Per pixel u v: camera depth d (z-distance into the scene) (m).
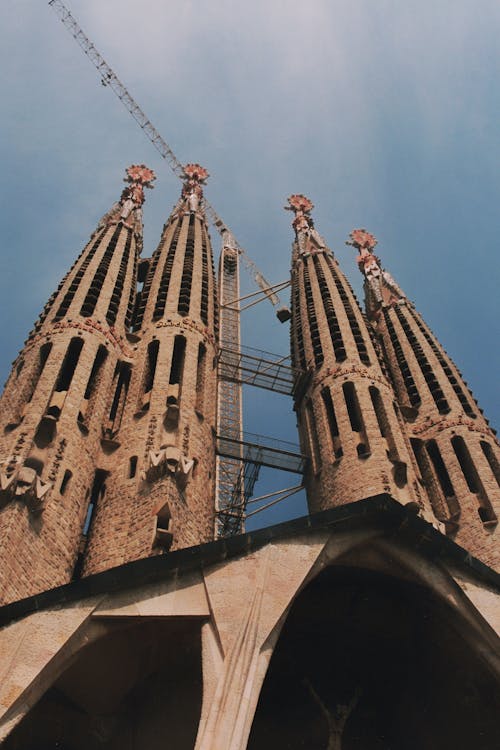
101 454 48.41
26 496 38.34
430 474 57.47
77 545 41.44
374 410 60.03
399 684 34.91
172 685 30.06
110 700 29.67
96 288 60.94
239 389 83.00
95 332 55.31
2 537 35.75
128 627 27.06
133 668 29.28
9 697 23.55
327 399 62.69
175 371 57.72
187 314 62.66
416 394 64.69
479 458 56.28
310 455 60.88
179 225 83.44
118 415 52.97
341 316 71.06
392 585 32.88
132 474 46.41
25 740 28.42
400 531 31.45
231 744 22.88
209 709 23.91
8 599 34.09
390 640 34.47
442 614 31.89
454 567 31.64
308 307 76.00
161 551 39.69
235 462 73.62
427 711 33.47
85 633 26.19
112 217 77.25
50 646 25.12
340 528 31.11
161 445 47.84
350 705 34.03
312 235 93.88
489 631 29.61
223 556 28.88
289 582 28.36
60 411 47.34
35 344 53.06
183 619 27.14
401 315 76.56
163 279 68.31
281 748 32.69
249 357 69.81
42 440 44.16
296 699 33.94
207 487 49.41
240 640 26.00
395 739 34.06
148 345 58.16
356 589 33.00
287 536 30.09
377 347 70.44
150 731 29.39
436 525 49.66
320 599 33.22
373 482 51.88
